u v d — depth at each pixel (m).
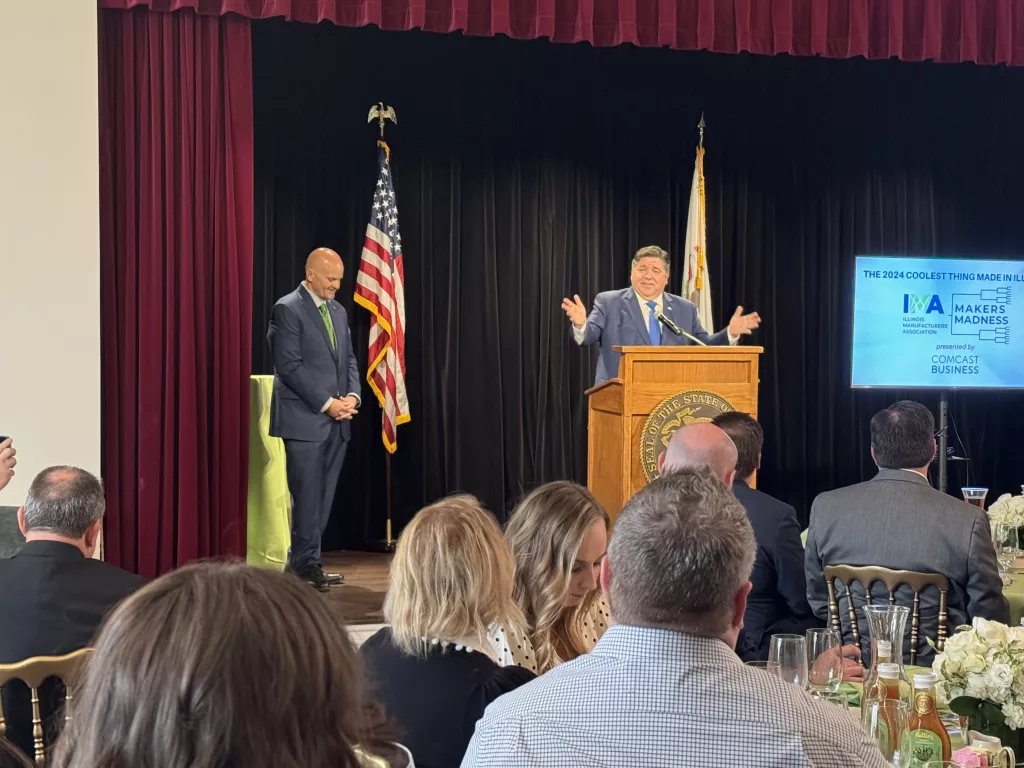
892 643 1.69
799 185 6.69
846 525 2.61
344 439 5.33
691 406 3.90
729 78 6.53
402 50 6.09
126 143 4.57
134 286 4.62
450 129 6.20
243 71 4.71
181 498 4.66
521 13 4.80
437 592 1.57
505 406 6.34
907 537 2.52
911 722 1.54
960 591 2.50
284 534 5.35
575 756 1.07
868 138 6.70
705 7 4.95
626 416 3.86
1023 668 1.62
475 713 1.50
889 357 6.05
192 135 4.66
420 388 6.19
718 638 1.12
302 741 0.68
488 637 1.70
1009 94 6.70
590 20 4.82
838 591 2.59
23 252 4.28
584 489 2.08
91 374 4.37
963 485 6.93
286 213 5.90
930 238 6.75
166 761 0.65
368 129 6.04
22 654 1.91
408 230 6.16
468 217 6.24
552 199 6.36
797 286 6.72
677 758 1.06
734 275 6.64
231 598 0.69
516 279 6.31
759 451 2.79
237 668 0.66
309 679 0.69
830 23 5.12
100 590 1.98
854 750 1.07
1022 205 6.77
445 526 1.62
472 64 6.21
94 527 2.09
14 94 4.26
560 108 6.37
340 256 6.00
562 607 1.98
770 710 1.07
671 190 6.55
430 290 6.17
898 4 5.15
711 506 1.16
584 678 1.12
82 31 4.33
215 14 4.59
